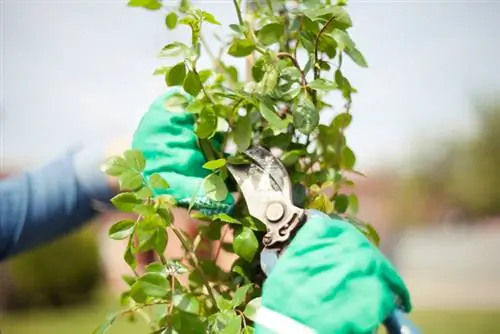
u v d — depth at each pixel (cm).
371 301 62
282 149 82
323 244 65
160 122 78
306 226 67
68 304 761
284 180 72
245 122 76
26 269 761
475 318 577
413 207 772
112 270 728
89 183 91
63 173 92
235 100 78
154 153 77
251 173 73
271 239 69
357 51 79
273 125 74
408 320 66
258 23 86
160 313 81
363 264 64
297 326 62
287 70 78
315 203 79
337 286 62
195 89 75
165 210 73
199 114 77
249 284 75
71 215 92
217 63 86
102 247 764
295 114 76
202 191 74
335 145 85
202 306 78
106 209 92
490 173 795
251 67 83
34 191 91
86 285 769
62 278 756
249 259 74
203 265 83
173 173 76
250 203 72
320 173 84
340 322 62
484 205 805
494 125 795
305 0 81
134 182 73
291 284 63
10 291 762
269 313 64
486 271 791
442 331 516
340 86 82
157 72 80
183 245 78
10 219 90
